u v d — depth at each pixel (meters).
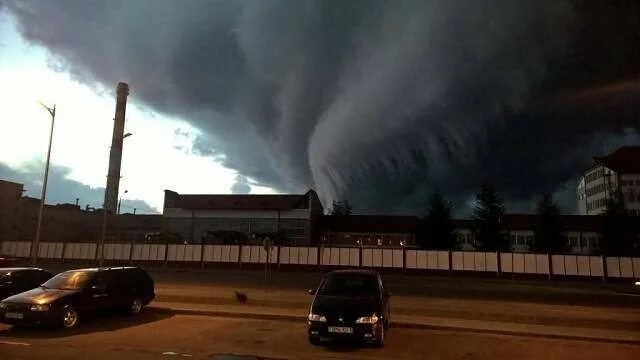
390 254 40.16
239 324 14.59
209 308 16.89
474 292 25.38
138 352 10.29
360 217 62.91
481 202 55.50
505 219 66.44
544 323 15.53
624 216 52.22
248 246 42.16
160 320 15.05
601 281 35.94
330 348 11.41
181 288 23.91
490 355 11.13
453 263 38.81
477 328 14.15
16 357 9.52
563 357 11.09
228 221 59.56
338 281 12.71
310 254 41.16
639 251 51.28
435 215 56.34
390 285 29.81
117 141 65.69
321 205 66.38
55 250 46.03
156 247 43.78
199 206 59.88
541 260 37.25
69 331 12.90
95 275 14.41
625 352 11.77
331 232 60.94
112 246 44.69
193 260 42.84
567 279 36.59
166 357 9.83
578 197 93.94
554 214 55.03
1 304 12.65
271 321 15.25
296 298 19.17
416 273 39.38
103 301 14.34
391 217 62.56
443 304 18.92
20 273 16.55
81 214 71.31
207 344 11.51
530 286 31.70
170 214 60.41
